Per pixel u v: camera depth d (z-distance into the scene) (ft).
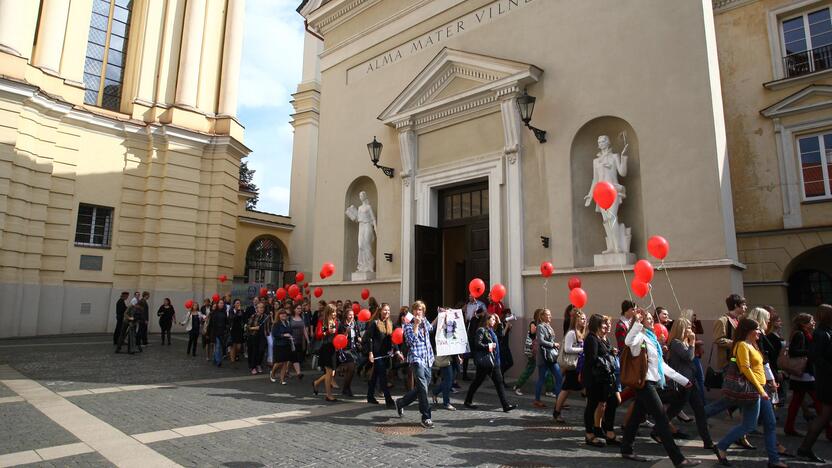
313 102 107.14
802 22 45.03
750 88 46.83
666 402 20.29
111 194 74.28
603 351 20.22
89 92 76.38
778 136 44.93
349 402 28.43
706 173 30.09
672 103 31.91
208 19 86.33
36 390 29.60
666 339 22.86
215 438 20.11
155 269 75.82
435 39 47.16
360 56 54.44
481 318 27.55
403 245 46.24
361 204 53.21
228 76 86.22
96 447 18.66
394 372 34.88
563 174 36.40
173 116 78.84
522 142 39.04
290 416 24.39
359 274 49.90
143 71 79.25
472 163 42.01
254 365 39.58
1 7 62.03
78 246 70.49
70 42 72.43
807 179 43.60
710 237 29.50
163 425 22.04
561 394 23.56
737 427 17.58
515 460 17.78
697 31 31.50
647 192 32.27
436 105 44.16
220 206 81.51
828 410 18.12
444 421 23.79
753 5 47.42
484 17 43.24
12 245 62.28
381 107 51.16
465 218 44.14
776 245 44.60
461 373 38.81
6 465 16.57
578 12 37.19
